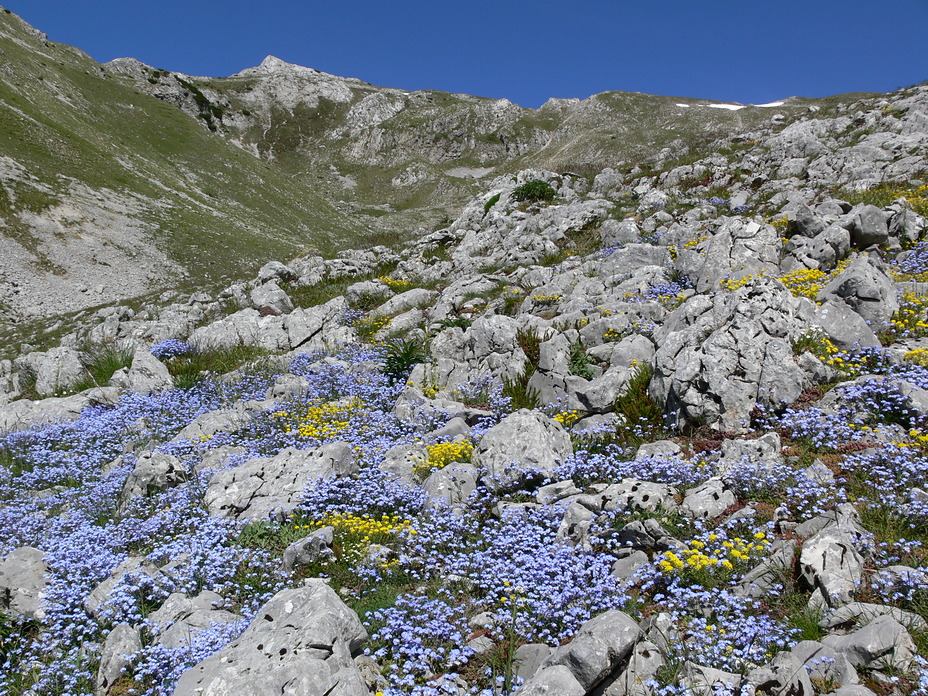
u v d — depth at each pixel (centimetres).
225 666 495
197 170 10688
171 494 929
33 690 570
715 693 456
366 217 12681
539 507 802
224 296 2545
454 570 701
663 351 1039
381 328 1828
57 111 9194
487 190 3169
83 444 1229
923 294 1202
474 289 1948
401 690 514
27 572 737
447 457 964
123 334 2428
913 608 539
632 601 606
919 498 673
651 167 3212
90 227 6556
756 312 998
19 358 1953
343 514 823
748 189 2406
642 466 856
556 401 1159
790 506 721
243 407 1322
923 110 2603
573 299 1549
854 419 848
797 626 541
